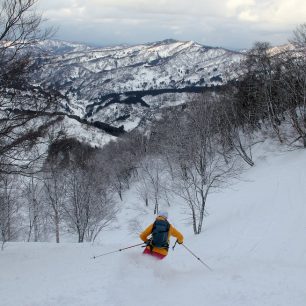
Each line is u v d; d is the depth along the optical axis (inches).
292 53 1614.2
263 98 1768.0
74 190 1472.7
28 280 354.0
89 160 1913.1
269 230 781.3
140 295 283.1
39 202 1665.8
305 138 1455.5
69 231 1571.1
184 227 1288.1
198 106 1581.0
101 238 1761.8
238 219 968.3
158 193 1929.1
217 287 307.7
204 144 1321.4
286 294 285.0
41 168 541.3
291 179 1136.2
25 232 1823.3
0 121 474.0
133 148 2682.1
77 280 312.3
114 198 2406.5
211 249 759.1
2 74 459.5
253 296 282.4
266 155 1587.1
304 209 823.1
